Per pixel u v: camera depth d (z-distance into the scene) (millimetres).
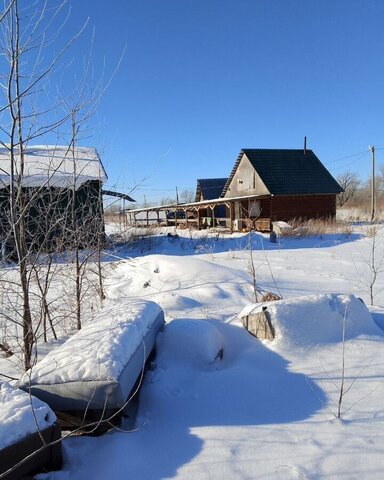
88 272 6434
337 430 2320
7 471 1839
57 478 2080
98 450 2309
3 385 2402
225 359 3455
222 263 10523
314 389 2781
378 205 39281
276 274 8406
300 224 21562
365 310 3666
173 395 2857
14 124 3211
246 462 2098
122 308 3543
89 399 2416
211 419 2531
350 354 3230
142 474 2059
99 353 2580
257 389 2828
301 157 28719
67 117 3514
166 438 2367
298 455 2129
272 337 3467
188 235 21875
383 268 9289
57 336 4633
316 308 3553
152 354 3377
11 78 3096
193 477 2014
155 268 7340
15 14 3018
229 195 31641
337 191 26906
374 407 2527
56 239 4633
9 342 4355
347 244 15133
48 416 2160
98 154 5074
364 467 2014
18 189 3422
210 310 5082
